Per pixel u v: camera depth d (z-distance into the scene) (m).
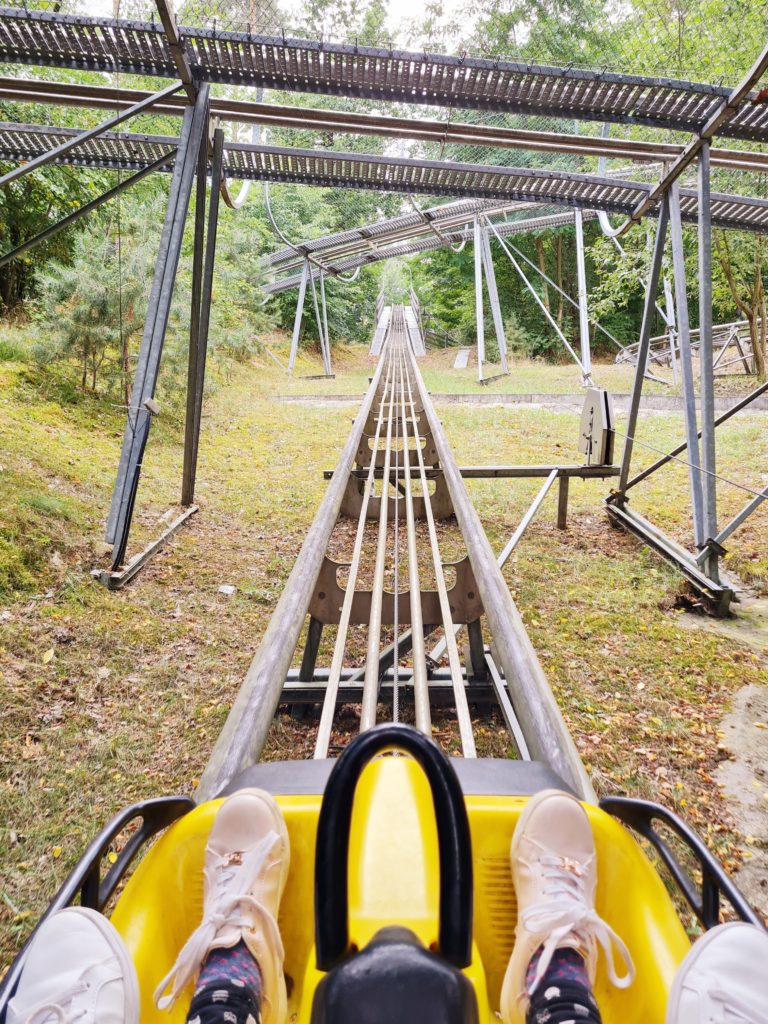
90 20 5.76
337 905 1.11
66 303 10.71
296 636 3.47
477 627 4.62
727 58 12.92
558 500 9.09
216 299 17.59
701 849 1.40
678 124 6.65
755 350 17.55
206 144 7.19
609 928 1.27
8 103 11.48
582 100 6.48
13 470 7.07
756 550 7.87
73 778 3.69
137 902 1.44
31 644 4.70
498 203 23.58
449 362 36.41
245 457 11.33
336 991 0.93
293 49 5.96
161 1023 1.33
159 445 10.68
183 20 6.26
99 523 6.82
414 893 1.28
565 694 4.78
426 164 7.79
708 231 6.74
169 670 4.80
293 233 37.22
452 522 8.55
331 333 41.25
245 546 7.45
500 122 15.55
